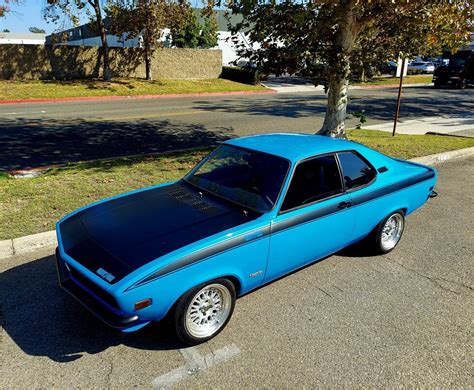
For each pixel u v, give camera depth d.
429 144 11.09
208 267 3.25
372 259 5.05
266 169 4.03
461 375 3.15
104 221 3.73
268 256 3.72
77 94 21.69
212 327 3.49
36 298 3.96
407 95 26.38
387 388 2.99
